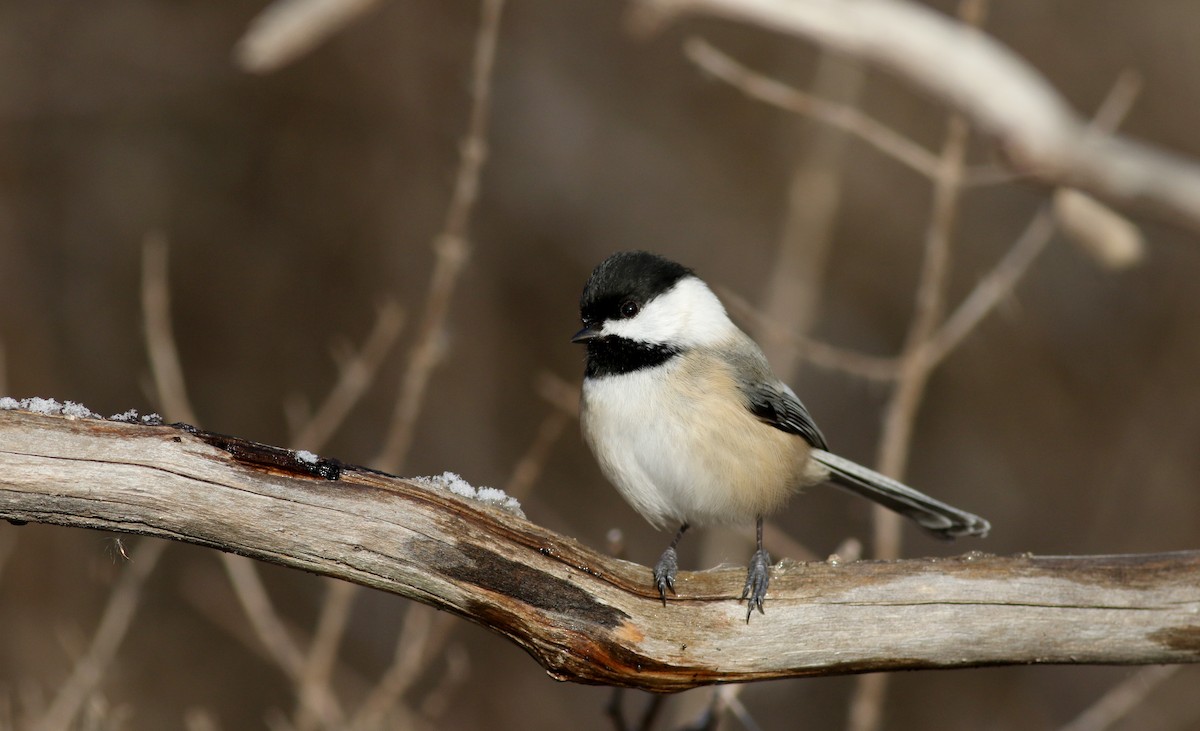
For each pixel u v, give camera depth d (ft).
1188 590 16.57
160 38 43.98
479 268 44.11
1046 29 43.75
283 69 43.86
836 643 16.99
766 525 25.68
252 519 15.24
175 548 37.96
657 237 45.39
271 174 44.04
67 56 43.29
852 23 19.08
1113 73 43.32
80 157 43.01
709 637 16.93
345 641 37.91
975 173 26.23
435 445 42.01
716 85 45.52
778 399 22.79
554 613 16.35
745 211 45.47
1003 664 17.15
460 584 16.01
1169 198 16.63
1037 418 42.68
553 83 46.34
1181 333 41.88
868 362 27.45
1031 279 43.37
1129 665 16.96
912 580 17.04
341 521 15.48
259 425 41.88
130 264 42.55
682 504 22.33
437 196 43.98
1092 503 41.42
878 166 44.14
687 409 21.50
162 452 14.83
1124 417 42.01
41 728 23.57
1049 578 16.84
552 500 42.01
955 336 26.71
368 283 43.47
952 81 18.30
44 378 40.40
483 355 43.42
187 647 36.99
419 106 44.16
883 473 27.17
